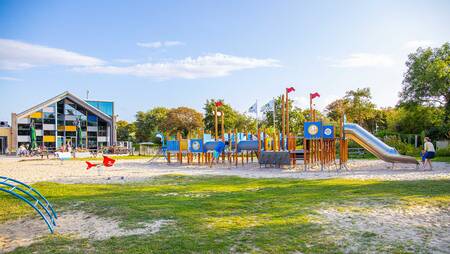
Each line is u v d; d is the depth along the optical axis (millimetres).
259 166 24422
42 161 34781
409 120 44969
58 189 13367
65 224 8016
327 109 64125
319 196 10562
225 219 7855
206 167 24422
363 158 31078
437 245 5949
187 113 67750
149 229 7250
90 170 22812
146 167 25047
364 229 6922
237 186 13547
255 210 8711
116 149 53344
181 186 13836
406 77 42281
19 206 10172
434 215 8039
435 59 39188
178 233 6855
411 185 12438
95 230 7387
